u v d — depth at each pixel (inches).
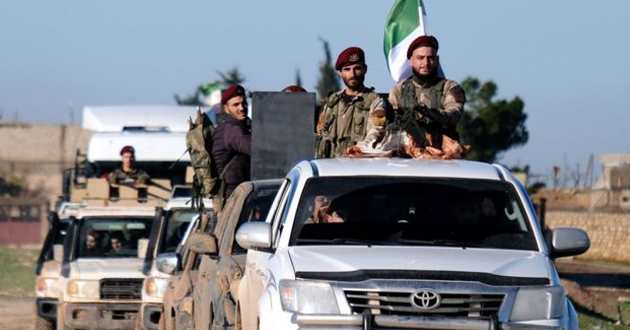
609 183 7116.1
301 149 2121.1
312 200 1378.0
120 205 3184.1
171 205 2940.5
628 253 6235.2
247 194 1710.1
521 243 1334.9
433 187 1390.3
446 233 1341.0
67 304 2942.9
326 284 1236.5
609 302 3880.4
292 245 1339.8
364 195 1382.9
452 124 1592.0
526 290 1240.2
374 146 1553.9
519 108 7372.1
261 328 1273.4
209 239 1668.3
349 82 1841.8
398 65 2226.9
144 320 2696.9
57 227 3358.8
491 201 1379.2
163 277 2689.5
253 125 2111.2
